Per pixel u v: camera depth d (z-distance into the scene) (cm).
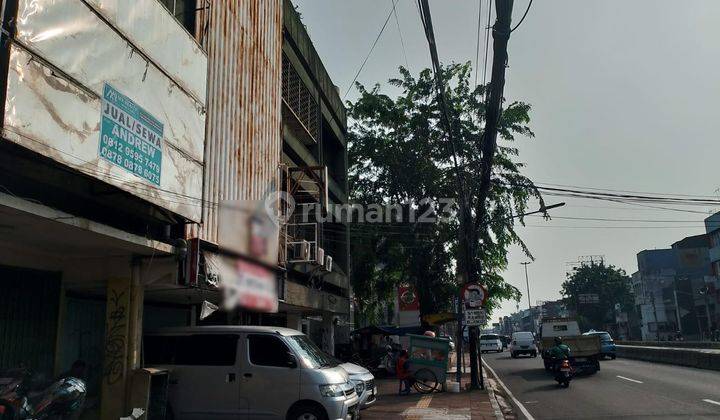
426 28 824
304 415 933
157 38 930
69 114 699
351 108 3077
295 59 1934
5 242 866
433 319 2544
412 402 1431
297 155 1923
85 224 778
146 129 882
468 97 2877
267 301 1389
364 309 3244
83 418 1002
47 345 961
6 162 719
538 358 3528
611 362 2791
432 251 2919
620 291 7906
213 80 1215
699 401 1284
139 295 995
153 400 946
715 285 5372
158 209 975
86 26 740
